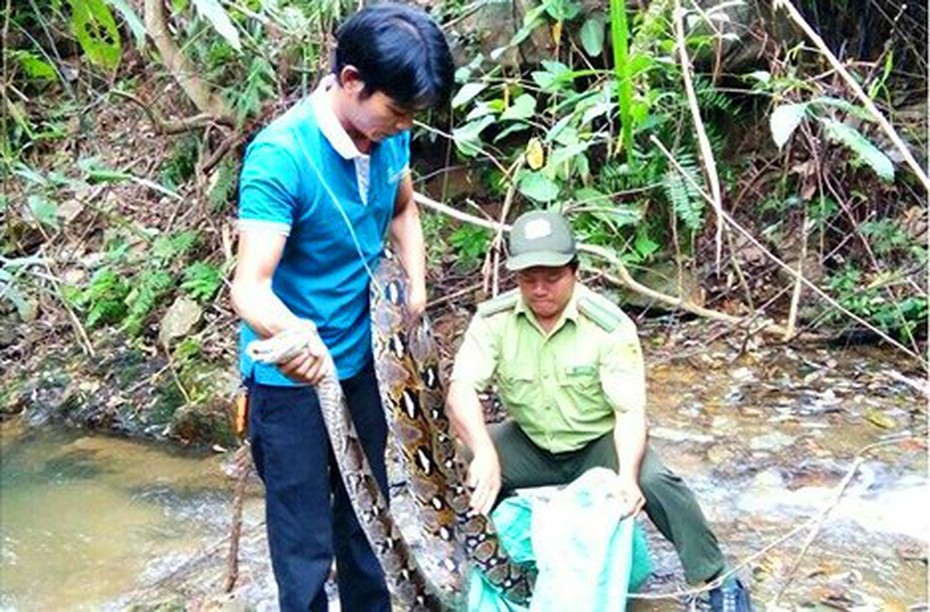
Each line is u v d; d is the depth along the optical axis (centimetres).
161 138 737
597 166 594
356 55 234
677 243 570
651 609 346
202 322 610
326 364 253
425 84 233
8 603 406
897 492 408
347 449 267
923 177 285
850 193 580
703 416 474
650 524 404
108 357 618
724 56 570
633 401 323
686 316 566
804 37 589
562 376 329
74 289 668
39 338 652
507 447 345
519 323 331
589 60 586
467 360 335
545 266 312
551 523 314
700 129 361
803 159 588
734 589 325
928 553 363
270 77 621
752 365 517
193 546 438
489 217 605
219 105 647
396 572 293
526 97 518
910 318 525
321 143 249
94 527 466
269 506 280
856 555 371
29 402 602
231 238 643
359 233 265
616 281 554
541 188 526
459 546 312
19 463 541
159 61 677
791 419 467
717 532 389
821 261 569
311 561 277
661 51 538
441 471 299
